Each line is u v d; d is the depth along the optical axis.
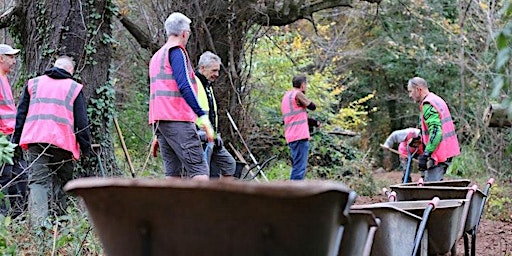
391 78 28.05
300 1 13.73
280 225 2.20
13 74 12.55
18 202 7.34
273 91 16.23
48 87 7.07
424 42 23.69
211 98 8.15
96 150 8.94
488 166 16.86
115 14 9.58
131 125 15.52
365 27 26.20
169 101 6.79
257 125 15.41
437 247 5.04
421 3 21.52
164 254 2.32
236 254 2.25
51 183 6.97
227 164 8.45
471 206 5.87
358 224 3.60
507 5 4.20
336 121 18.34
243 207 2.20
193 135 6.85
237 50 13.62
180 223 2.27
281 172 14.05
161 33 13.05
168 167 7.12
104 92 9.35
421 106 8.59
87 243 5.60
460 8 18.06
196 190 2.20
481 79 17.97
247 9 13.23
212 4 12.98
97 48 9.32
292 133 11.09
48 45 9.19
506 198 11.71
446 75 23.17
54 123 6.96
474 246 6.30
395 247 4.37
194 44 12.95
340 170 15.20
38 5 9.24
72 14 9.18
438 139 8.37
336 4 13.95
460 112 20.44
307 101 11.06
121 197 2.32
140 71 16.28
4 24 9.53
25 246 5.61
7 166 7.43
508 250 7.62
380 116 29.23
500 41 4.09
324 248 2.32
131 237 2.36
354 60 26.42
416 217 4.56
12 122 7.80
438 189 5.79
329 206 2.26
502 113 7.02
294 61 16.95
